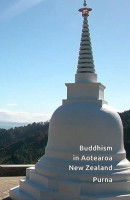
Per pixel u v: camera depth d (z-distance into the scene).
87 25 18.11
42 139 72.88
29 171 17.80
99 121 15.74
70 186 14.78
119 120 16.64
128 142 47.22
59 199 14.84
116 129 16.11
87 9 18.14
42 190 15.34
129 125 54.25
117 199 14.45
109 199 14.31
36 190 15.65
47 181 15.59
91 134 15.60
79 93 17.06
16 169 25.23
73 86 17.20
